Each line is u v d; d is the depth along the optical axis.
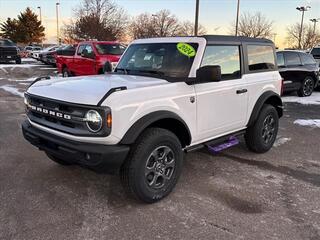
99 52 12.66
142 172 3.72
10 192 4.12
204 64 4.49
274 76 5.82
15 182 4.41
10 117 8.16
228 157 5.54
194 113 4.30
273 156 5.63
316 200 4.05
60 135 3.79
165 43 4.83
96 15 41.22
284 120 8.46
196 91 4.29
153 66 4.75
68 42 48.81
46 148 3.97
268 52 5.77
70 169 4.87
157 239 3.23
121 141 3.54
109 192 4.18
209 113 4.54
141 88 3.75
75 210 3.73
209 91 4.47
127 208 3.80
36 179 4.52
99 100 3.44
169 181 4.05
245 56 5.21
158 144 3.82
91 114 3.46
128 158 3.69
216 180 4.60
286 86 11.77
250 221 3.56
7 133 6.71
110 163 3.48
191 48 4.52
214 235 3.30
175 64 4.54
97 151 3.45
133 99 3.62
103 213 3.68
